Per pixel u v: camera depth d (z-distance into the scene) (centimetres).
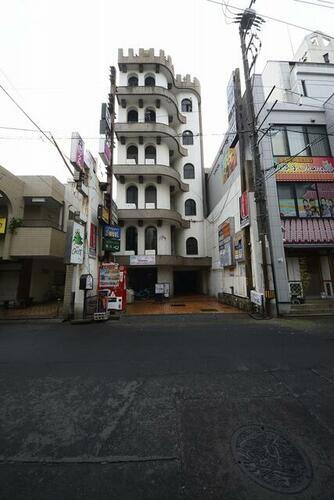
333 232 1073
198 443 237
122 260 1625
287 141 1153
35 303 1409
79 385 369
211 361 462
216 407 304
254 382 373
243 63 1122
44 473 201
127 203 1778
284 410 296
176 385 366
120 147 1800
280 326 778
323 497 175
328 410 296
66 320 898
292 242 1051
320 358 474
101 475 198
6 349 553
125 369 429
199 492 181
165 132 1748
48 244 1193
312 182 1124
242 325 801
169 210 1689
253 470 202
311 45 1689
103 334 692
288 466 206
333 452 223
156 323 849
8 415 291
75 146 902
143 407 306
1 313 1043
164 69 1945
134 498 176
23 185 1315
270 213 1059
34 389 358
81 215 956
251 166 1138
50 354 514
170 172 1733
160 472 201
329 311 983
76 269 943
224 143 1541
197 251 1953
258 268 1038
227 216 1454
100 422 275
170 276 1758
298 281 1096
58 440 244
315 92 1296
